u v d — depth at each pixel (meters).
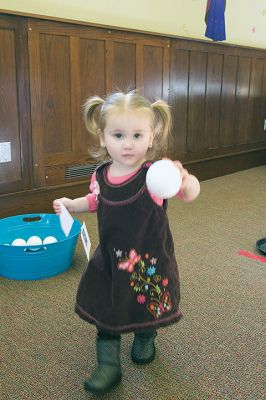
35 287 1.61
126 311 1.02
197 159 3.37
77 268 1.78
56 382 1.11
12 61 2.12
